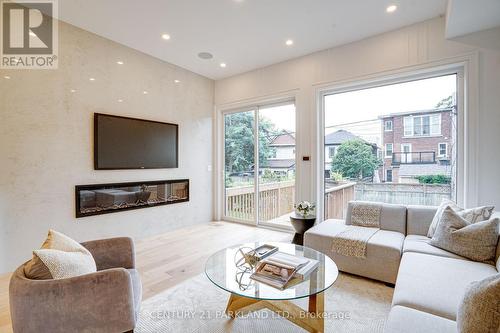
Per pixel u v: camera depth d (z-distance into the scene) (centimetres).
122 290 139
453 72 304
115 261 187
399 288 159
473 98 279
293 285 162
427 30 305
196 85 480
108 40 351
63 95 310
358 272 254
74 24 316
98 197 340
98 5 277
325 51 380
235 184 506
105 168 345
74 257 148
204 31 332
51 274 136
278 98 434
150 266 287
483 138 275
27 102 283
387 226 292
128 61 374
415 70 312
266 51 388
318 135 389
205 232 426
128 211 375
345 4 276
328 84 377
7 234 269
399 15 296
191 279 256
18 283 130
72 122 317
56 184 304
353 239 259
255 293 154
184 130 458
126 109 372
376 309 203
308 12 290
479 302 98
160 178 419
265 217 465
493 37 271
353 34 338
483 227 203
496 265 186
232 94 490
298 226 339
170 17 301
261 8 283
